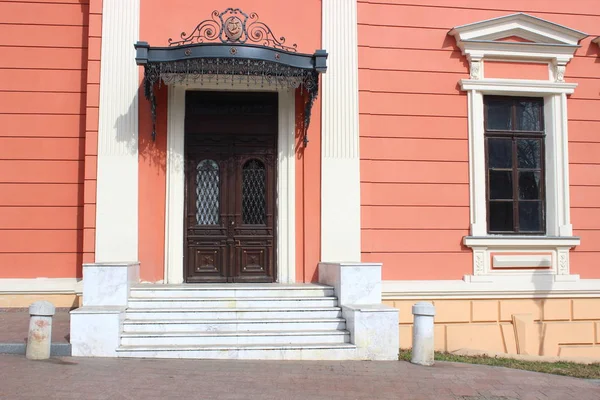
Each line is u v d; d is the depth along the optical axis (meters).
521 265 9.71
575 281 9.73
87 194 9.02
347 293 7.96
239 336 7.43
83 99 9.66
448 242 9.66
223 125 9.63
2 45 9.59
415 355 7.28
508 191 9.98
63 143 9.59
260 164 9.70
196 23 9.36
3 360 6.71
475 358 8.57
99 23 9.23
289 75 8.71
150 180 9.16
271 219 9.59
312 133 9.52
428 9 9.94
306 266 9.35
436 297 9.46
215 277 9.42
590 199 10.02
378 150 9.62
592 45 10.19
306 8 9.65
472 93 9.82
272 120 9.71
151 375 6.23
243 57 7.98
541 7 10.18
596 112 10.12
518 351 9.45
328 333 7.54
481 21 9.77
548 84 9.91
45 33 9.67
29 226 9.45
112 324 7.10
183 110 9.37
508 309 9.59
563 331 9.64
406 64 9.80
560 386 6.55
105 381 5.94
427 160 9.73
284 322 7.71
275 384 6.09
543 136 10.10
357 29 9.73
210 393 5.69
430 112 9.80
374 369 6.89
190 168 9.52
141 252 9.05
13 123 9.53
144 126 9.19
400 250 9.54
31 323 6.86
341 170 9.46
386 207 9.58
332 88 9.58
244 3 9.50
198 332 7.48
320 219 9.41
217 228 9.49
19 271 9.37
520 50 9.91
